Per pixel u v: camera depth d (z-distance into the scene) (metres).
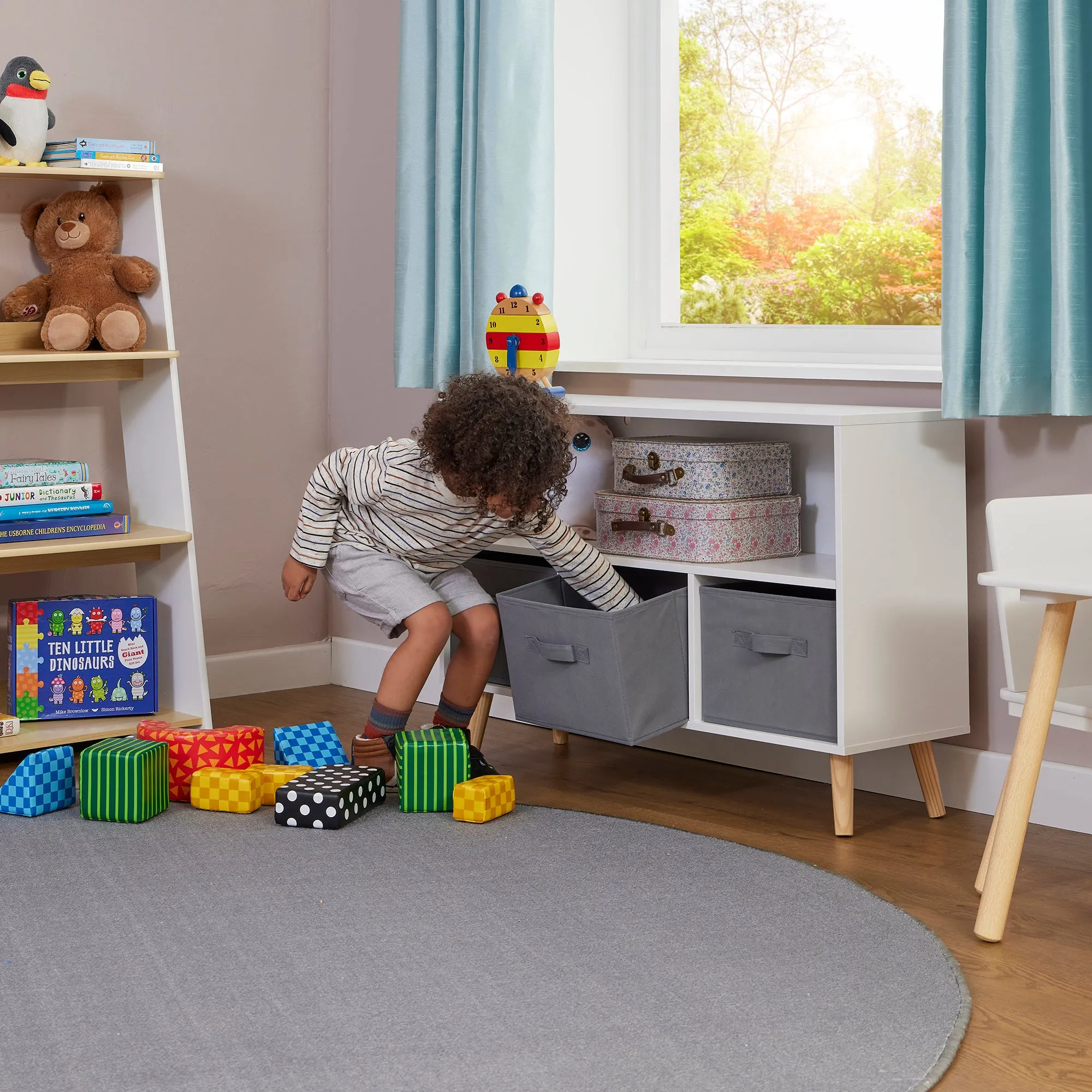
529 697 2.23
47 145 2.43
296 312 3.04
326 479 2.24
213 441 2.93
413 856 1.88
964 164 1.92
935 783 2.12
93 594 2.74
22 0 2.60
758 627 2.06
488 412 1.96
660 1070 1.28
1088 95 1.85
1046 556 1.66
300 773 2.13
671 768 2.41
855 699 1.97
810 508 2.30
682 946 1.57
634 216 2.76
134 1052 1.31
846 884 1.78
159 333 2.51
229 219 2.91
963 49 1.91
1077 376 1.86
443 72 2.52
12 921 1.64
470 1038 1.34
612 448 2.41
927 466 2.05
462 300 2.56
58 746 2.20
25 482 2.37
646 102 2.72
